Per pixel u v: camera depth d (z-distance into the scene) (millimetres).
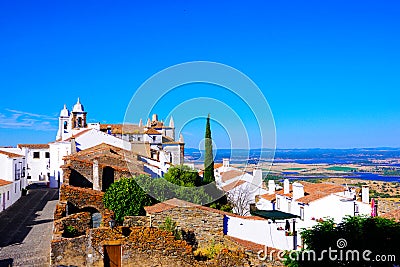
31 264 29312
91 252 28969
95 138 62844
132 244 29250
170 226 33031
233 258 30031
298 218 39219
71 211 38594
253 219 34344
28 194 68312
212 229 33625
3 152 60781
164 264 29312
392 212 36062
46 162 97562
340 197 41406
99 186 45375
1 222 43688
